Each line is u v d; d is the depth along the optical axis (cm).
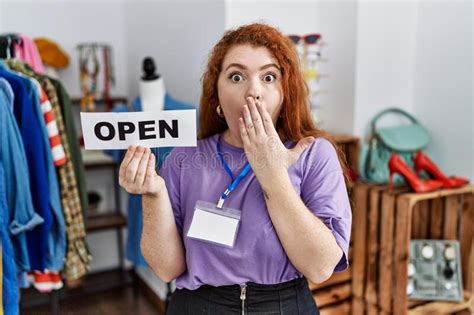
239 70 84
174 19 219
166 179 94
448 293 178
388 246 168
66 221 170
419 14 199
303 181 87
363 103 193
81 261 178
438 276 181
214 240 86
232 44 87
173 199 93
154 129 80
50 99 169
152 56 247
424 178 183
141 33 258
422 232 196
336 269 88
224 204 88
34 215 152
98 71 250
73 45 263
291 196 77
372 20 188
